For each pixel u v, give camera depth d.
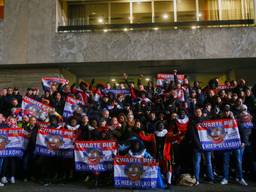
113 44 15.73
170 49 15.60
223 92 11.18
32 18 16.12
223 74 17.86
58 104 11.83
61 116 11.18
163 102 11.20
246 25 16.02
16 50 15.88
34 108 11.64
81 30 16.39
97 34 15.84
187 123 9.70
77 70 17.02
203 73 17.67
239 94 11.09
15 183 9.40
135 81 17.92
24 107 11.58
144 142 9.41
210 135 9.36
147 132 9.76
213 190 8.44
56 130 9.80
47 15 16.11
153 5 17.30
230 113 9.50
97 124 9.80
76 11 17.44
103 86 13.71
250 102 10.90
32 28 16.03
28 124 10.34
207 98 11.21
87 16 17.38
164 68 16.88
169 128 9.57
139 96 12.12
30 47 15.88
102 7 17.41
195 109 10.09
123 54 15.64
